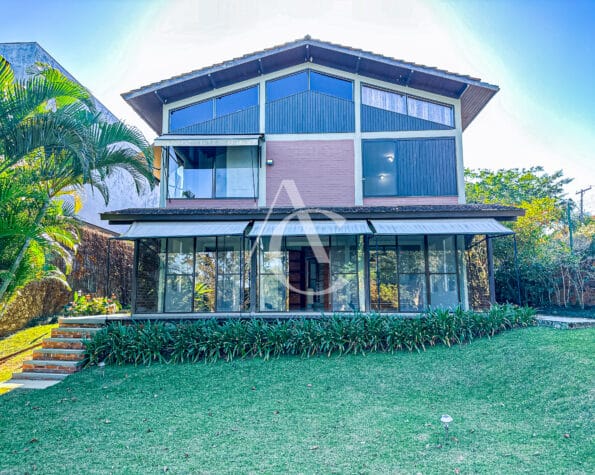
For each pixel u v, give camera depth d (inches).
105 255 1210.0
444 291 855.7
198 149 958.4
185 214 796.0
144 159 679.1
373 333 663.1
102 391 539.8
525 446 341.1
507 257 1100.5
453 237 875.4
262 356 652.7
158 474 311.9
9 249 598.9
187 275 879.1
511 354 566.6
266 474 308.8
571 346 545.3
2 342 803.4
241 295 850.8
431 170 932.0
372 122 956.0
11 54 1036.5
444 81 925.8
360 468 315.0
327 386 525.7
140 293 822.5
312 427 400.2
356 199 924.6
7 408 482.6
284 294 875.4
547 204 1467.8
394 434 376.5
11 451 358.6
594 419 367.9
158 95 967.6
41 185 634.2
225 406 468.1
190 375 585.3
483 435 367.9
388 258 872.3
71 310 962.7
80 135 548.7
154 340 666.2
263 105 971.3
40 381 611.2
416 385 517.7
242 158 951.0
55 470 321.7
